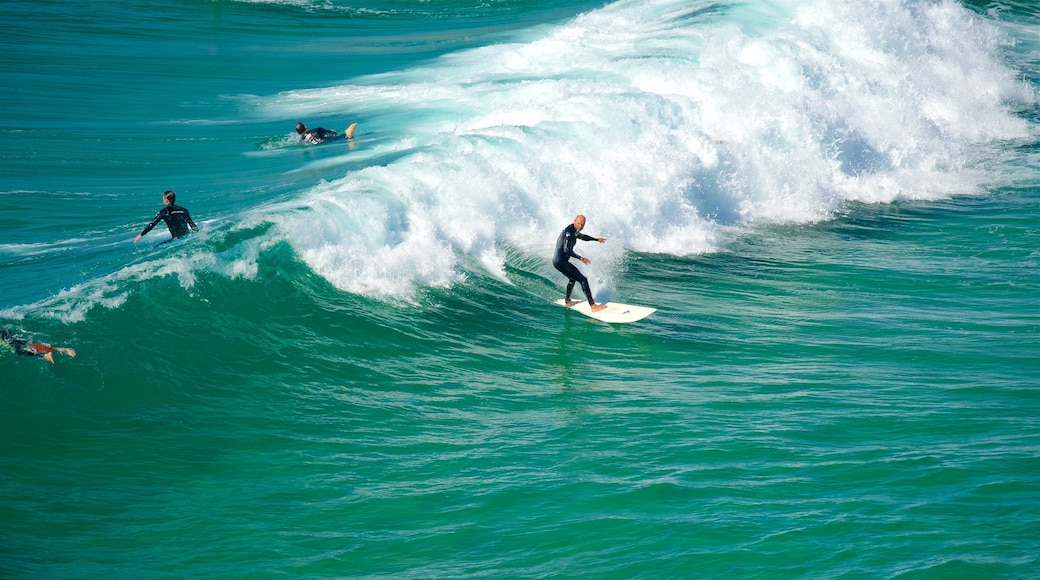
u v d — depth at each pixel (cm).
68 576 2683
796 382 4400
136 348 4081
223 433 3691
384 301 5159
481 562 2864
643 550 2916
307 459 3544
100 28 14000
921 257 6525
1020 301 5553
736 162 7594
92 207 6450
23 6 14862
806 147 8125
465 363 4669
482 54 12194
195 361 4169
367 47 13825
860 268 6312
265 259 4959
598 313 5444
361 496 3272
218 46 13575
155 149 8281
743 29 10525
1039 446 3597
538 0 17950
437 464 3544
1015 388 4234
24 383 3641
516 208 6266
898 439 3706
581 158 6862
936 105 9881
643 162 7012
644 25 11744
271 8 16838
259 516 3108
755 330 5188
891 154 8669
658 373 4584
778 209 7619
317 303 4919
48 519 2970
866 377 4444
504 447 3703
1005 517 3061
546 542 2977
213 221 5444
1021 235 6931
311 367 4388
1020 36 13500
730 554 2878
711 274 6225
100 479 3250
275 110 10031
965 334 5019
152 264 4603
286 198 5866
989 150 9362
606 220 6581
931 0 12194
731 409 4081
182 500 3178
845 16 10512
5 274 4888
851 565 2803
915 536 2955
